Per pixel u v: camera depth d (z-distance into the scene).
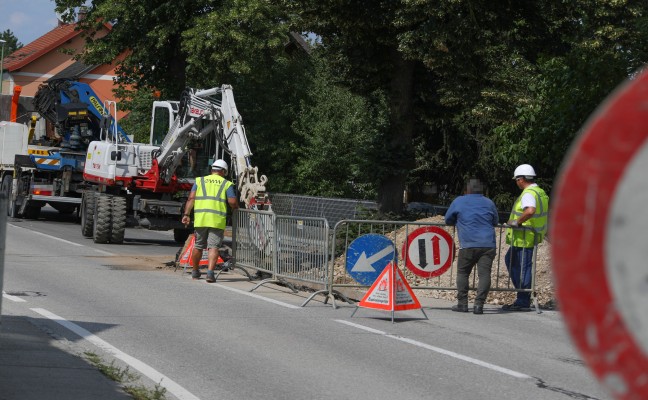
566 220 1.48
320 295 14.38
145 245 23.52
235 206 15.52
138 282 14.59
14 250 19.00
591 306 1.46
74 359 8.03
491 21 23.38
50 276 14.67
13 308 11.05
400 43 22.27
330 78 26.84
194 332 9.97
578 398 7.32
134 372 7.72
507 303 14.66
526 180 13.41
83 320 10.42
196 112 21.25
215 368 8.05
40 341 8.88
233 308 12.11
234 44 33.56
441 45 21.42
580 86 21.94
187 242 16.92
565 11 23.70
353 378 7.83
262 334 10.05
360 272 12.98
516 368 8.59
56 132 29.47
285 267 14.29
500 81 22.72
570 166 1.48
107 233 22.47
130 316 10.92
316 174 36.91
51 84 29.20
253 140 37.31
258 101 38.03
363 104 37.03
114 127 24.44
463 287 13.01
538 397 7.32
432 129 34.84
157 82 38.00
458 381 7.88
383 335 10.38
